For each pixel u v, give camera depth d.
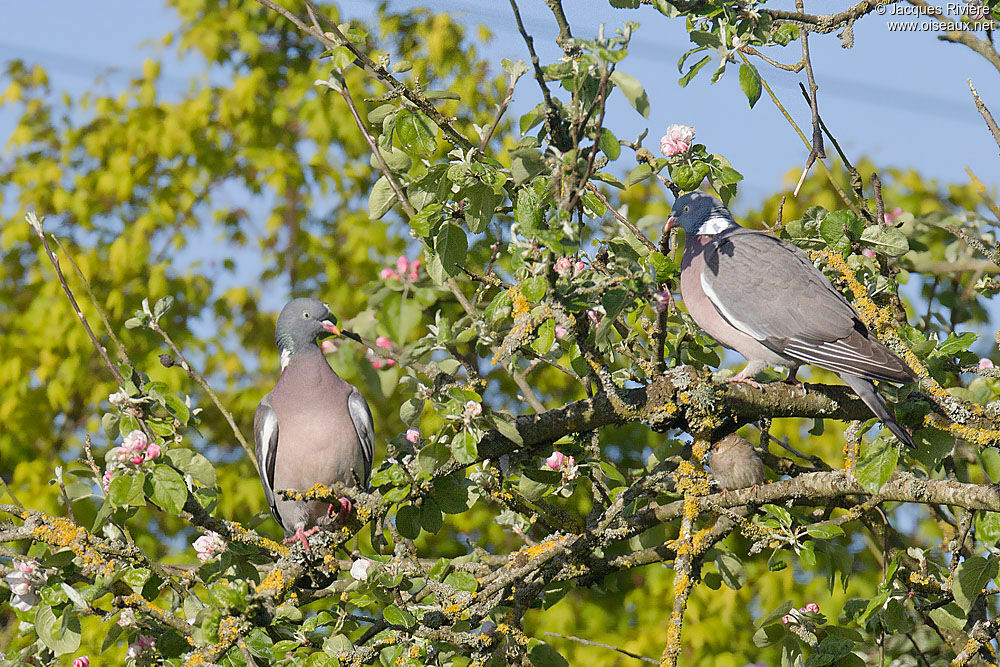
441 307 11.96
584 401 8.27
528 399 9.96
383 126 7.80
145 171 17.61
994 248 9.98
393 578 7.10
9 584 7.21
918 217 10.82
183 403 7.60
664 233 8.56
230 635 6.91
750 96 8.09
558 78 6.89
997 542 7.98
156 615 7.29
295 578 7.60
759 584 14.57
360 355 11.00
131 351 16.59
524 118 7.18
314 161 17.34
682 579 7.32
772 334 9.12
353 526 7.92
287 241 17.58
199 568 7.71
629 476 9.73
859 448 8.44
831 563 8.91
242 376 17.27
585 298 7.59
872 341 8.53
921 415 7.93
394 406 15.69
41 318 16.48
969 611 8.08
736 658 14.41
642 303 9.27
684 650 14.67
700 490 7.81
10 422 16.23
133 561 7.36
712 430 8.13
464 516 15.68
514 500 8.66
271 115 17.91
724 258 9.61
